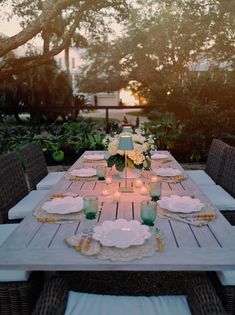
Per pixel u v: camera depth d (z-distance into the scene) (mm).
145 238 1570
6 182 2703
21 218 2686
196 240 1590
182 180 2730
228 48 10984
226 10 9289
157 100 6750
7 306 1716
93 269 1387
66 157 6723
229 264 1368
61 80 11094
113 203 2135
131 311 1559
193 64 12914
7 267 1395
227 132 6406
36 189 3418
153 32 13758
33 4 7598
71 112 8336
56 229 1740
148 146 2727
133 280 2553
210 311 1338
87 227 1761
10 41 6211
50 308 1384
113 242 1533
